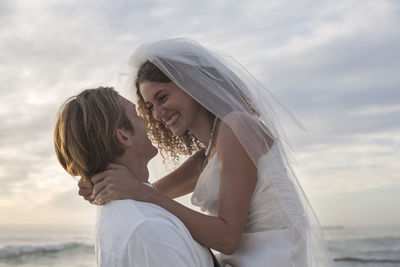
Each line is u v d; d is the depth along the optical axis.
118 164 1.77
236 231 1.85
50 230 35.88
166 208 1.74
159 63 2.16
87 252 19.83
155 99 2.24
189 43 2.23
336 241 27.45
